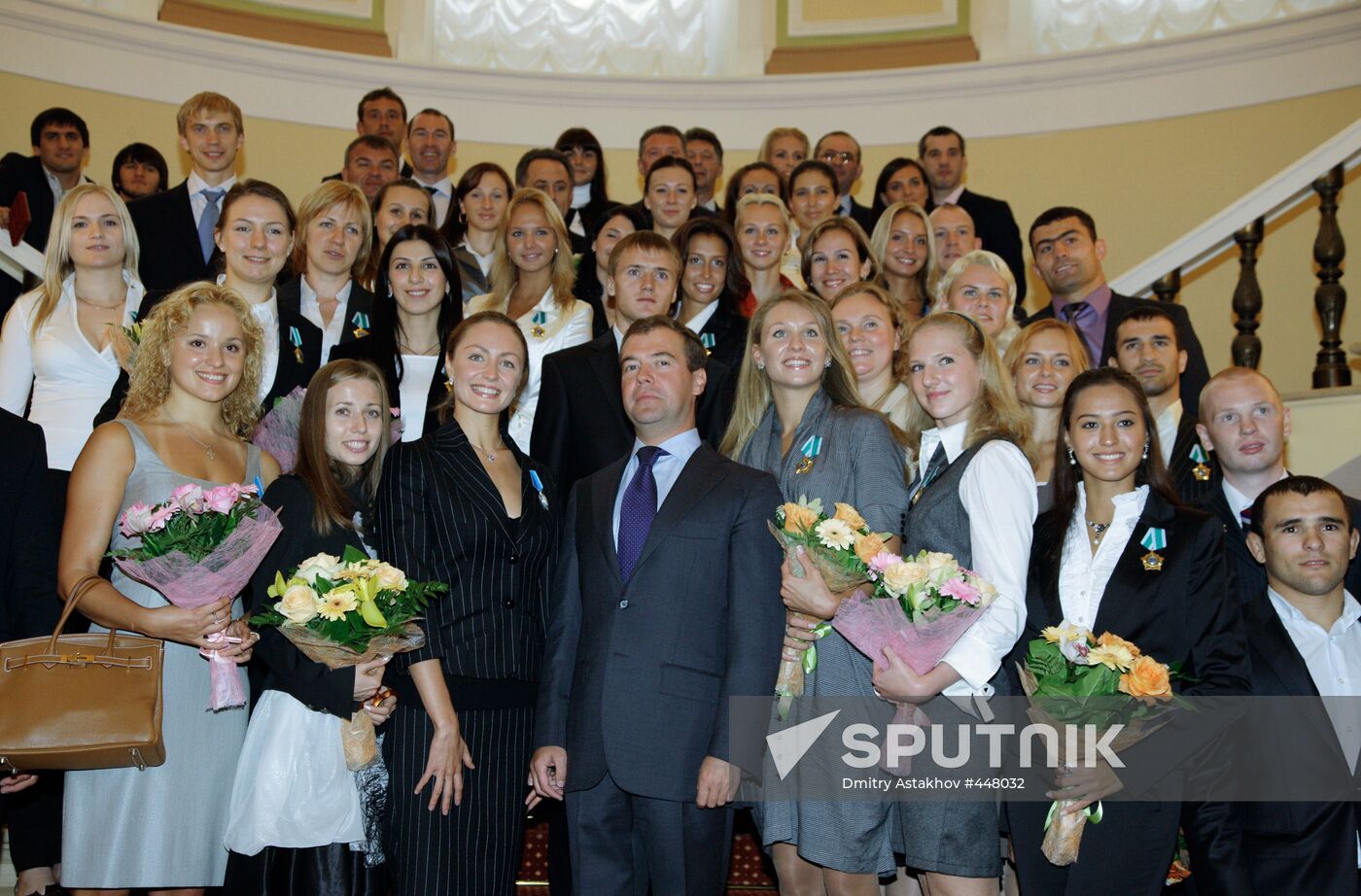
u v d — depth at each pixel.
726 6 7.82
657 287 4.23
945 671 2.97
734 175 5.75
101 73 7.04
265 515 3.08
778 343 3.43
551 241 4.59
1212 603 3.12
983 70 7.41
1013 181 7.39
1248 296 5.09
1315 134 6.85
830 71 7.62
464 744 3.21
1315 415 4.66
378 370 3.44
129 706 3.02
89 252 3.99
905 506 3.25
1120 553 3.19
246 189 4.25
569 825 3.21
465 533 3.29
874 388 3.72
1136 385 3.28
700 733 3.16
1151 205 7.15
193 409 3.39
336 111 7.45
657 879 3.16
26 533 3.34
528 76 7.59
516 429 4.43
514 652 3.31
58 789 3.67
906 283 4.91
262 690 3.24
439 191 6.19
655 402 3.35
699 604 3.22
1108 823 3.04
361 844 3.16
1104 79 7.26
